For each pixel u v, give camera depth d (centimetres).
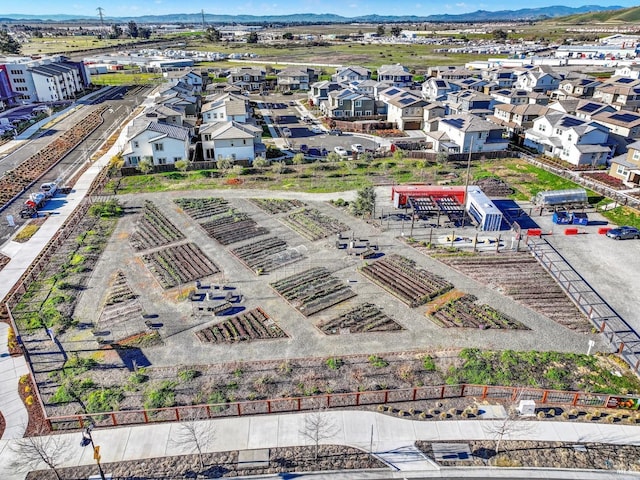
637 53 16912
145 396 2541
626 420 2411
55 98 10956
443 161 6419
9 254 4069
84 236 4328
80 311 3253
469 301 3394
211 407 2467
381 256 4012
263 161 6175
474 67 15738
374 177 5931
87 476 2106
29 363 2762
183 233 4400
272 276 3688
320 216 4772
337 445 2258
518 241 4112
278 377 2678
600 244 4231
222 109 8069
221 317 3198
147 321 3142
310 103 10938
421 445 2261
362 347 2920
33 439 2278
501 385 2634
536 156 6781
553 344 2956
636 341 2992
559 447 2253
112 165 6197
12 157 6812
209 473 2120
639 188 5462
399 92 9325
